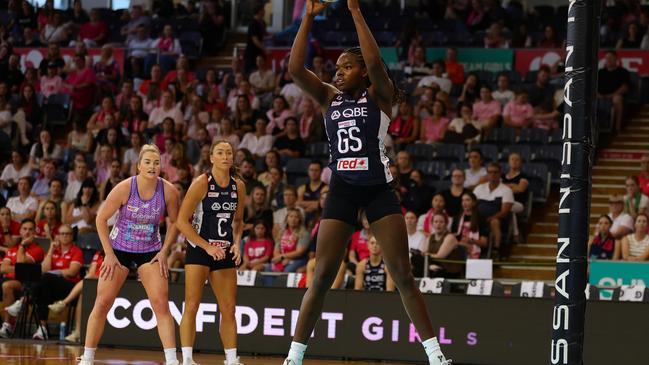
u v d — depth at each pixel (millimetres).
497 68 23828
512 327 12914
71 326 16141
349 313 13430
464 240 16453
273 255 16422
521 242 18156
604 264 14461
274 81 23984
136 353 13289
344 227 7242
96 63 25406
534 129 20578
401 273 7215
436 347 7242
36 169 21297
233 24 29781
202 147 20016
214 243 10227
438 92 21625
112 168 19406
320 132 21516
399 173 18125
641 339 12430
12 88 25281
